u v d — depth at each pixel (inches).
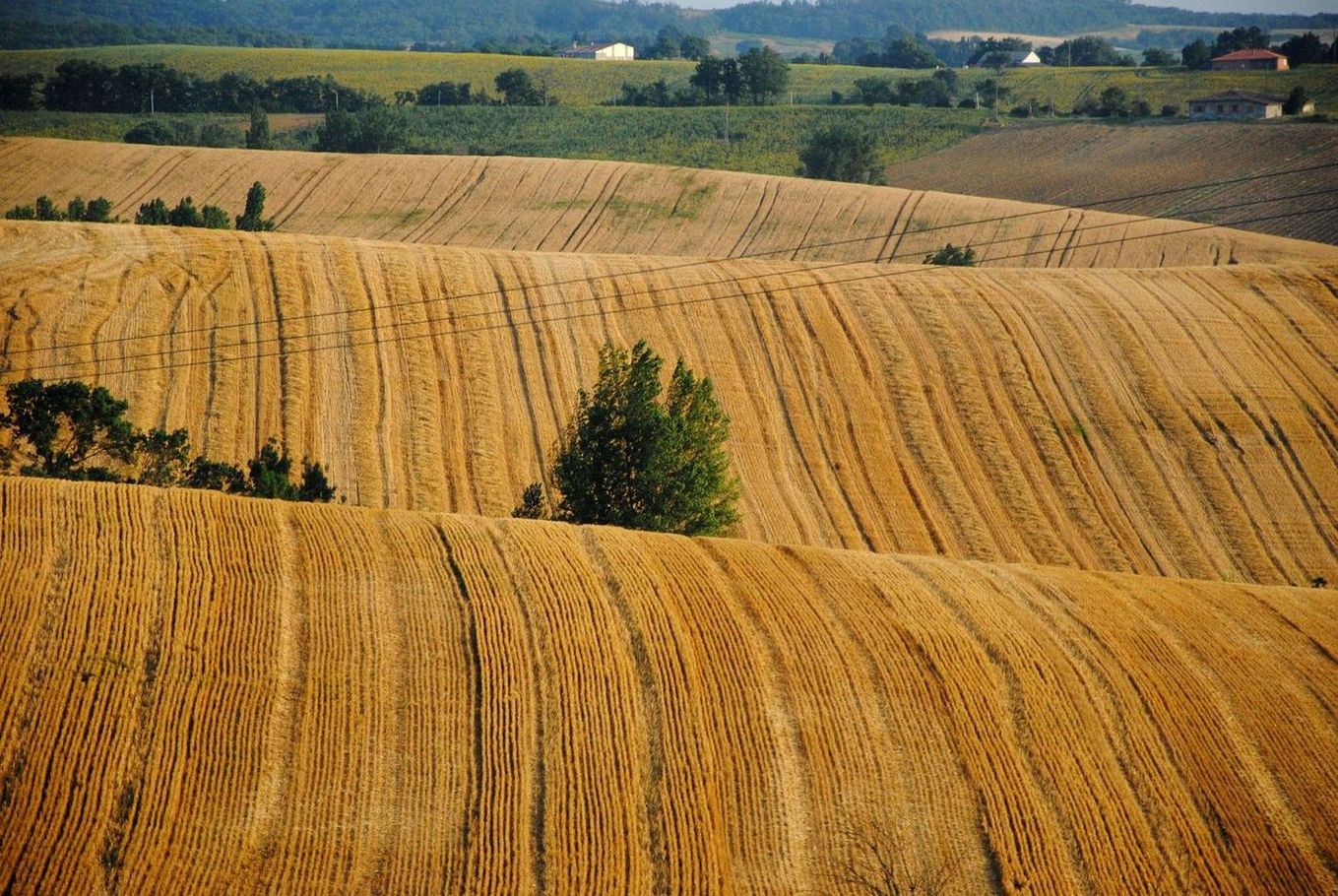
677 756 3134.8
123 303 6594.5
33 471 4407.0
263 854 2731.3
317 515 3929.6
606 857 2856.8
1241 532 6141.7
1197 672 3690.9
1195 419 6845.5
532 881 2778.1
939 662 3565.5
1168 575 5802.2
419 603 3521.2
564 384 6609.3
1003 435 6638.8
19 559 3398.1
